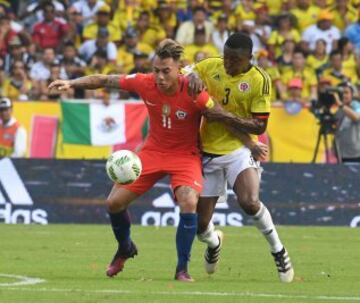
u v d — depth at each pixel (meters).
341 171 50.22
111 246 37.53
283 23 63.97
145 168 26.83
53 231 44.66
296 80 56.38
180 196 26.41
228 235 44.00
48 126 52.50
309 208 50.09
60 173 50.00
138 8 66.31
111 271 27.28
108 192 49.91
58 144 52.50
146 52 64.25
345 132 51.38
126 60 62.62
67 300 22.28
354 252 36.66
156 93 26.56
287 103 52.25
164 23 65.19
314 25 65.25
